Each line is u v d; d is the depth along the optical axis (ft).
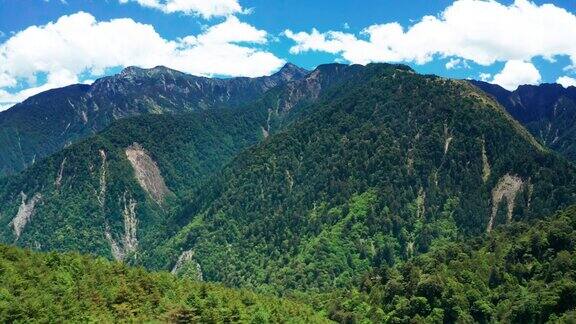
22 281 526.57
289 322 623.36
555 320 590.96
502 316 642.63
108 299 556.10
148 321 534.37
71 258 627.46
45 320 481.46
